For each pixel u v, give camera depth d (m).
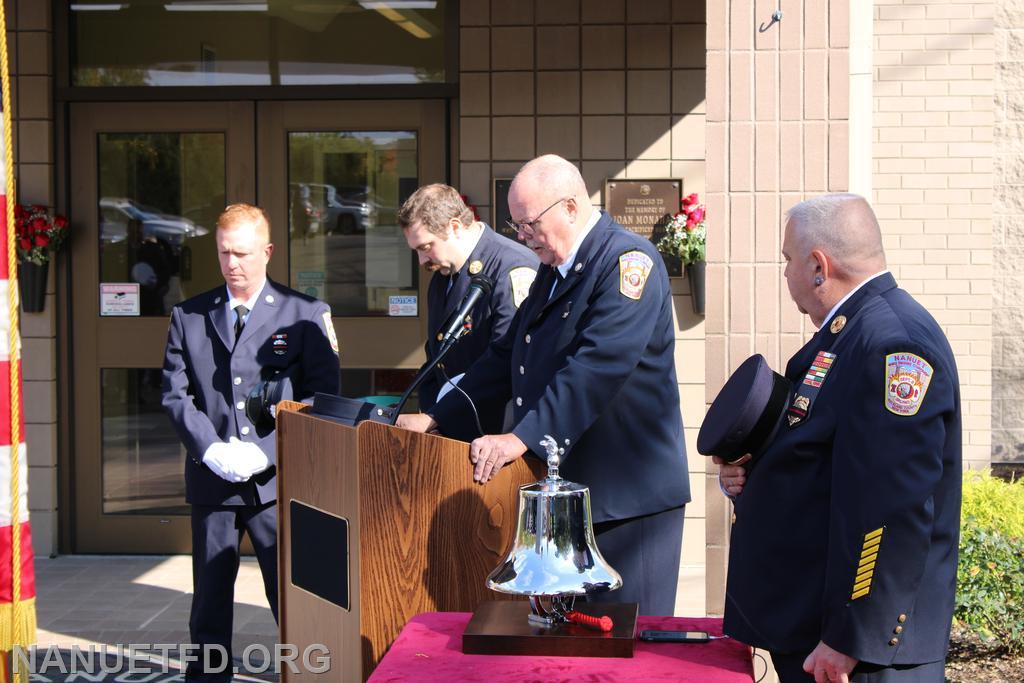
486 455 2.69
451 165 5.68
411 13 5.63
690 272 5.45
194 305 4.07
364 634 2.64
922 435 2.08
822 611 2.17
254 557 5.88
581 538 2.27
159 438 5.82
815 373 2.26
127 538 5.84
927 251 6.74
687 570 5.55
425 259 3.59
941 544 2.21
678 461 3.06
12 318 2.71
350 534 2.69
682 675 2.04
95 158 5.73
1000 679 4.13
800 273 2.34
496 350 3.31
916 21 6.68
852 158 3.59
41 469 5.75
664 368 3.00
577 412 2.79
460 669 2.07
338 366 4.09
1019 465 7.37
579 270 2.93
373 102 5.69
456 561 2.71
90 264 5.76
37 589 5.27
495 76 5.54
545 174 2.92
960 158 6.68
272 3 5.68
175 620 4.85
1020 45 7.16
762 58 3.47
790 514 2.23
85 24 5.72
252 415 3.84
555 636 2.15
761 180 3.48
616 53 5.50
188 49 5.72
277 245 5.76
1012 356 7.29
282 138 5.73
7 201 2.69
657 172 5.53
